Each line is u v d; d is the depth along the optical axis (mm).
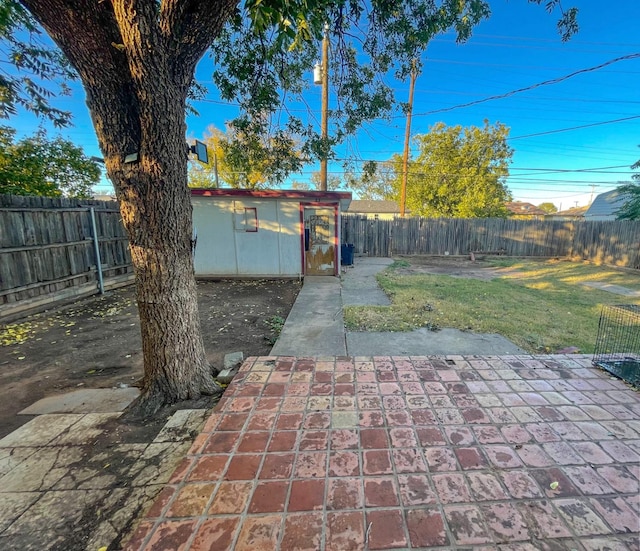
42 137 6984
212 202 7762
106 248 6758
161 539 1312
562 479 1617
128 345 3885
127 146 2227
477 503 1483
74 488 1689
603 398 2379
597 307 5461
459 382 2639
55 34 1946
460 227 13094
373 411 2236
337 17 3691
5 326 4480
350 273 9039
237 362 3287
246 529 1356
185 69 2275
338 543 1293
